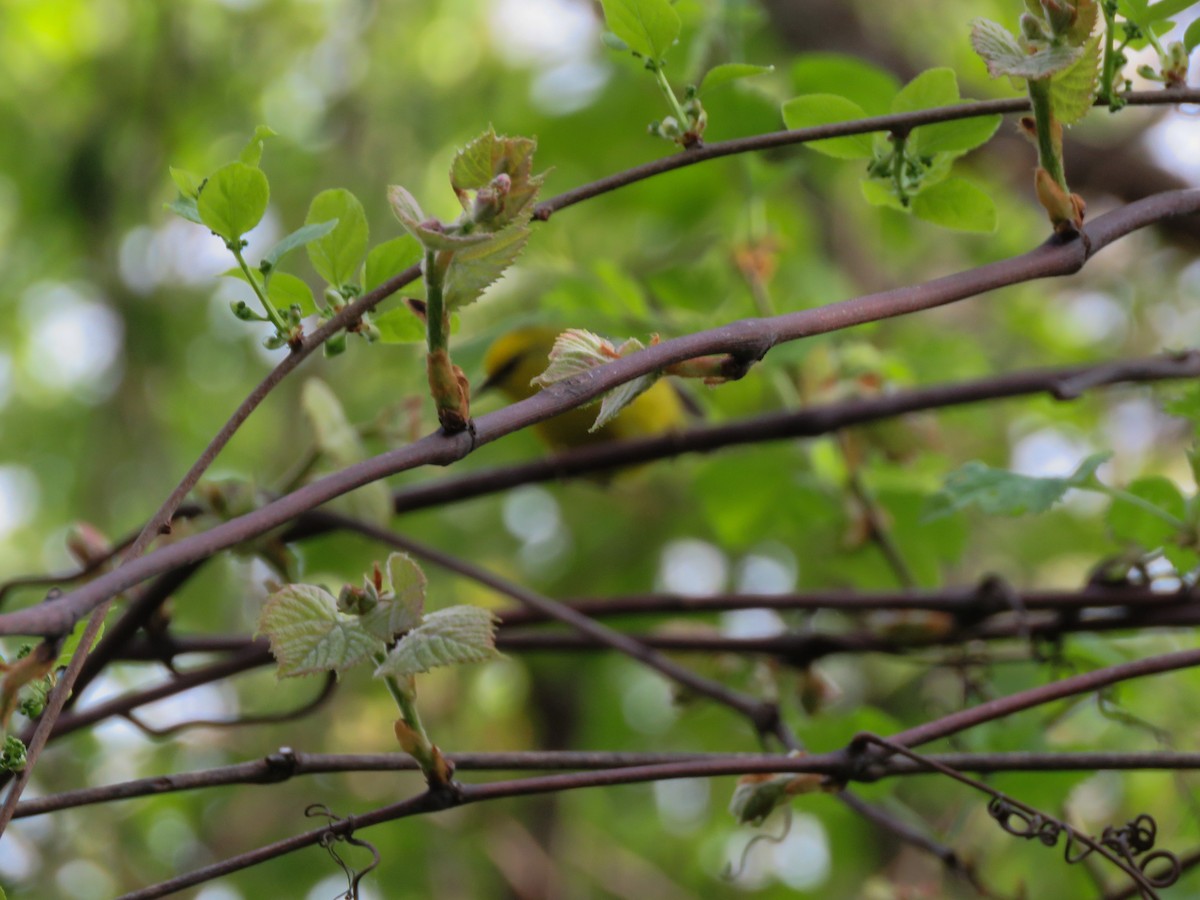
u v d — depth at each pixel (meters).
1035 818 3.44
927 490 6.57
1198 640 5.81
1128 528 4.37
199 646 5.13
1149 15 3.20
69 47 10.60
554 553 10.82
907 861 9.02
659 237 9.02
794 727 5.40
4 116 10.22
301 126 10.80
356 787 9.66
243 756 9.27
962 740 5.02
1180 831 5.66
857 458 6.28
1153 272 10.45
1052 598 4.95
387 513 5.19
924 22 10.60
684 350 2.67
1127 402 9.37
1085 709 6.83
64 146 10.12
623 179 3.08
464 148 2.49
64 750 8.66
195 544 2.26
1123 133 8.37
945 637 5.15
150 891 3.09
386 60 10.73
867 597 5.23
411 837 9.58
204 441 10.73
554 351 2.65
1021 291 10.61
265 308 2.84
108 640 4.41
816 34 9.12
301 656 2.71
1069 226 3.04
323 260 3.12
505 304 9.75
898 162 3.37
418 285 3.51
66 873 8.41
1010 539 10.16
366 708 9.93
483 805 10.25
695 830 11.55
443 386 2.48
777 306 6.96
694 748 10.32
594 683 10.62
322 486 2.38
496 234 2.47
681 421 8.60
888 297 2.88
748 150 3.20
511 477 5.89
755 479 7.03
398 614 2.77
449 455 2.47
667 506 10.77
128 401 10.07
